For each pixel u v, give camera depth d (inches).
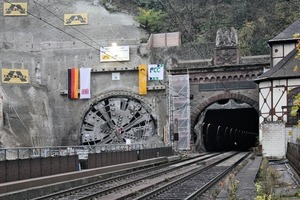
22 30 2564.0
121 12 2498.8
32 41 2544.3
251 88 2162.9
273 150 1488.7
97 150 1200.2
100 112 2394.2
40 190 783.7
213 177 1041.5
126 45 2429.9
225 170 1151.6
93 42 2465.6
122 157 1354.6
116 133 2359.7
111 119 2375.7
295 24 1984.5
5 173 751.1
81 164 1092.5
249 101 2159.2
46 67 2497.5
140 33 2459.4
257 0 3408.0
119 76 2385.6
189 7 3494.1
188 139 2186.3
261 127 1633.9
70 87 2402.8
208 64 2220.7
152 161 1569.9
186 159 1820.9
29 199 714.2
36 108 2406.5
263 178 776.9
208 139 2711.6
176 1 3518.7
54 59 2495.1
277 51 1946.4
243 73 2174.0
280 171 1031.0
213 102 2201.0
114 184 953.5
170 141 2198.6
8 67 2471.7
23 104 2380.7
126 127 2351.1
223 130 3065.9
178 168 1385.3
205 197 722.2
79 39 2490.2
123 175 1107.3
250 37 3088.1
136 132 2337.6
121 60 2397.9
